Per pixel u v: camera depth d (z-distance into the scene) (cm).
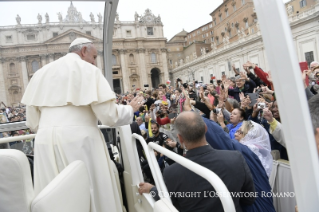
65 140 149
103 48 259
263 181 164
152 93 842
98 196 153
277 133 210
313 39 1496
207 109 273
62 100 154
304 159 57
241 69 2708
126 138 194
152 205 152
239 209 128
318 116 90
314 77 267
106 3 212
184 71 5200
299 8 1705
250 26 3192
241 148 169
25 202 99
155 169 141
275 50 60
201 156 130
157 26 6019
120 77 5806
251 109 320
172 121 276
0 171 95
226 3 3844
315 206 58
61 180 105
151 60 6006
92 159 153
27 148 280
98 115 156
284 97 59
